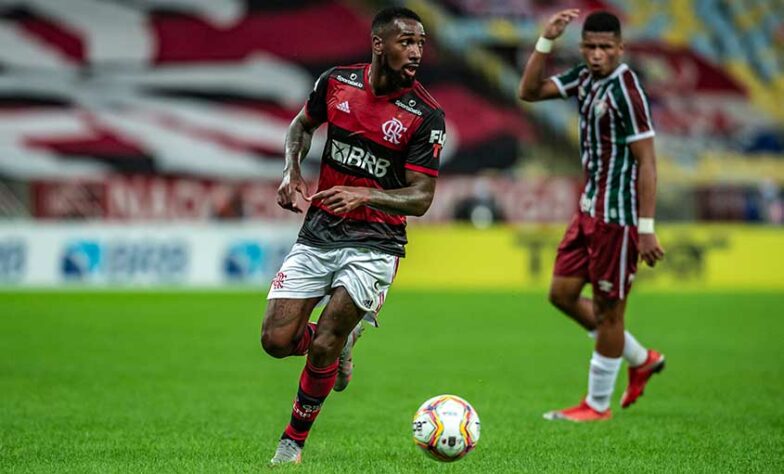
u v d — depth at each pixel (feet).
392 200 66.39
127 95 330.34
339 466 69.21
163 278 261.85
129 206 284.82
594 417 93.09
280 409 98.63
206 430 85.92
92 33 335.88
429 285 273.54
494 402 103.96
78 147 314.55
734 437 83.10
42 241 257.96
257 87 336.90
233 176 318.24
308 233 70.03
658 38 356.59
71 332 169.78
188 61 336.70
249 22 345.10
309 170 307.78
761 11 364.38
